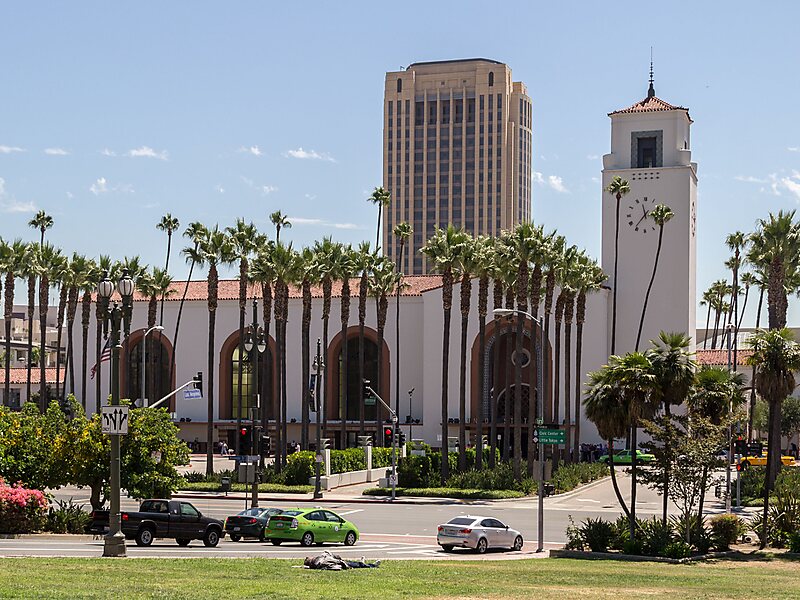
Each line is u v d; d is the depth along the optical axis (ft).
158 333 376.48
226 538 153.58
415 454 265.75
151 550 124.57
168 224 372.58
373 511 203.51
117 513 107.86
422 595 81.41
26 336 529.04
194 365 373.20
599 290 336.49
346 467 265.13
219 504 211.41
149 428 149.89
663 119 357.00
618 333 349.82
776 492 163.02
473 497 227.61
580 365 320.50
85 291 340.39
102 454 144.97
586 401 140.05
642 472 137.28
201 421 369.09
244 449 193.88
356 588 84.58
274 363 366.63
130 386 376.27
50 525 136.36
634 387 134.72
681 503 216.33
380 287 314.96
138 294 375.86
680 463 134.10
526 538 161.58
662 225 335.26
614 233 354.95
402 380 359.25
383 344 361.10
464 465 257.75
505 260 261.44
